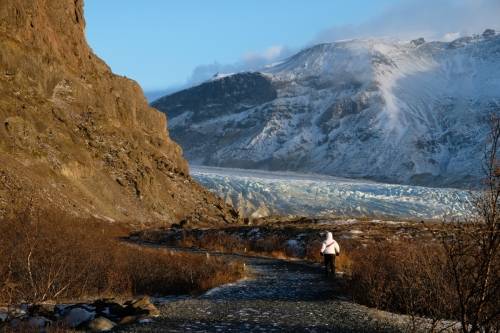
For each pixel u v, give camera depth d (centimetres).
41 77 5884
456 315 989
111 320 1021
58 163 4962
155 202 6381
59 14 6981
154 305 1204
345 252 2642
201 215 7088
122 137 6881
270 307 1205
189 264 2006
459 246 602
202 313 1106
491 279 605
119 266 1755
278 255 3184
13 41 5694
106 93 7238
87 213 4556
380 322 1036
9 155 4444
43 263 1477
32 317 985
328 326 1002
